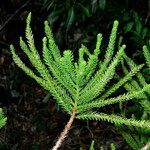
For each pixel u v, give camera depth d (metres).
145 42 3.63
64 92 1.21
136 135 1.99
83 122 6.02
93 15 4.72
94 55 1.05
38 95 6.41
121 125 2.00
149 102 1.78
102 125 5.99
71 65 1.09
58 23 4.63
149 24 4.39
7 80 6.35
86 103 1.20
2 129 5.66
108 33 4.44
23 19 6.72
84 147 5.68
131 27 3.86
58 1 4.04
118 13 4.27
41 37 6.39
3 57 6.56
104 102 1.19
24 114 6.08
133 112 2.47
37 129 5.95
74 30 6.13
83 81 1.12
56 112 6.22
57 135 5.93
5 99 6.09
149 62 1.64
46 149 5.72
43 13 6.39
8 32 6.71
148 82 3.02
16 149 5.54
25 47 1.21
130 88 1.80
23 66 1.21
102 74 1.16
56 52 1.16
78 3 3.92
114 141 5.64
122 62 1.95
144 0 4.92
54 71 1.16
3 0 6.71
